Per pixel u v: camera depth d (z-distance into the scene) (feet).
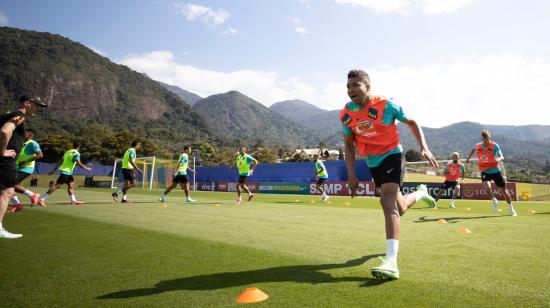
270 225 19.77
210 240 14.73
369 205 38.45
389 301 7.13
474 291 7.77
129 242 14.25
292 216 24.91
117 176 118.42
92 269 9.95
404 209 12.28
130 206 33.81
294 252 12.30
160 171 113.50
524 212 30.48
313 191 79.20
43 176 150.10
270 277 9.04
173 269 9.93
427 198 14.30
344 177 78.79
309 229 18.12
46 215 24.73
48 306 7.04
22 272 9.64
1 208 15.33
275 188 87.35
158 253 12.12
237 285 8.34
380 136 10.93
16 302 7.27
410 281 8.58
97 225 19.48
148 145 298.35
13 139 15.99
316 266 10.25
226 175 104.73
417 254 11.74
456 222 21.17
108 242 14.26
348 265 10.37
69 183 36.27
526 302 7.07
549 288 7.98
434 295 7.51
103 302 7.24
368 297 7.39
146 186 116.06
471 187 61.46
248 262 10.78
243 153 41.01
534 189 62.34
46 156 271.28
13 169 15.81
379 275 8.54
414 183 67.56
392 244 9.51
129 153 39.29
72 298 7.51
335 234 16.43
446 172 38.73
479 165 29.76
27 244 13.83
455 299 7.25
